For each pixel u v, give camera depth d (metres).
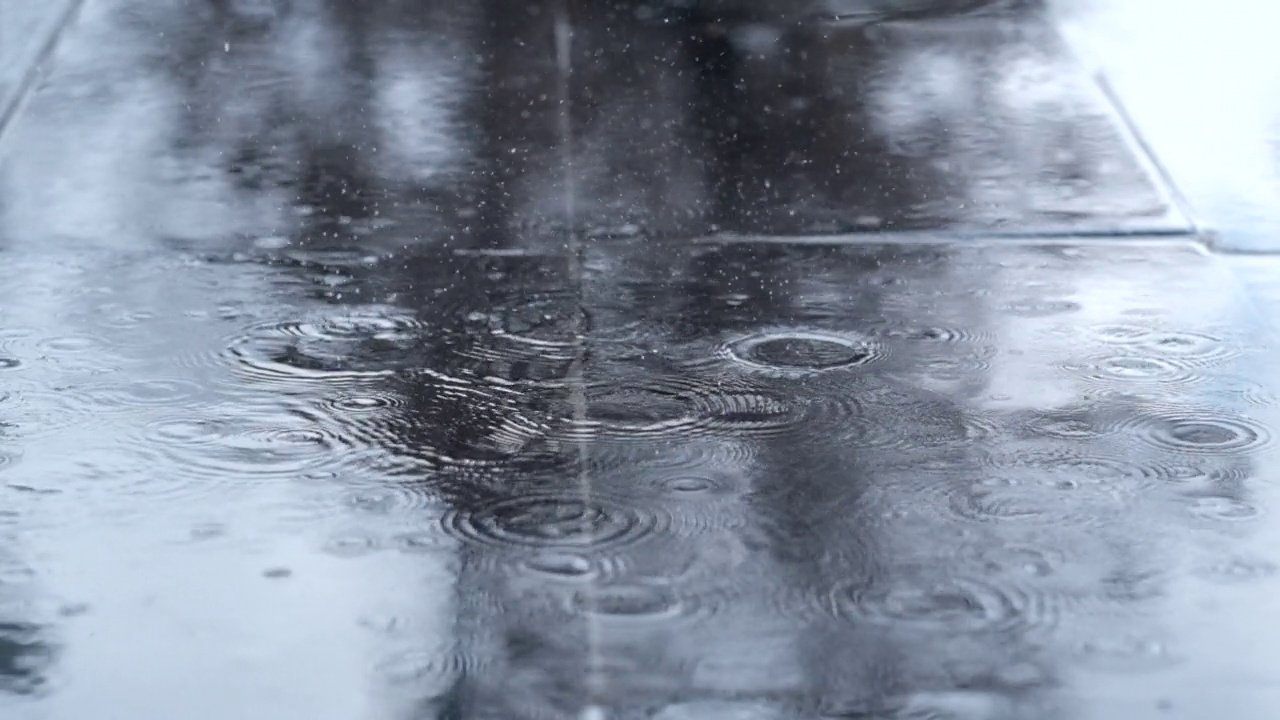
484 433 1.36
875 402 1.40
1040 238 1.61
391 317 1.49
